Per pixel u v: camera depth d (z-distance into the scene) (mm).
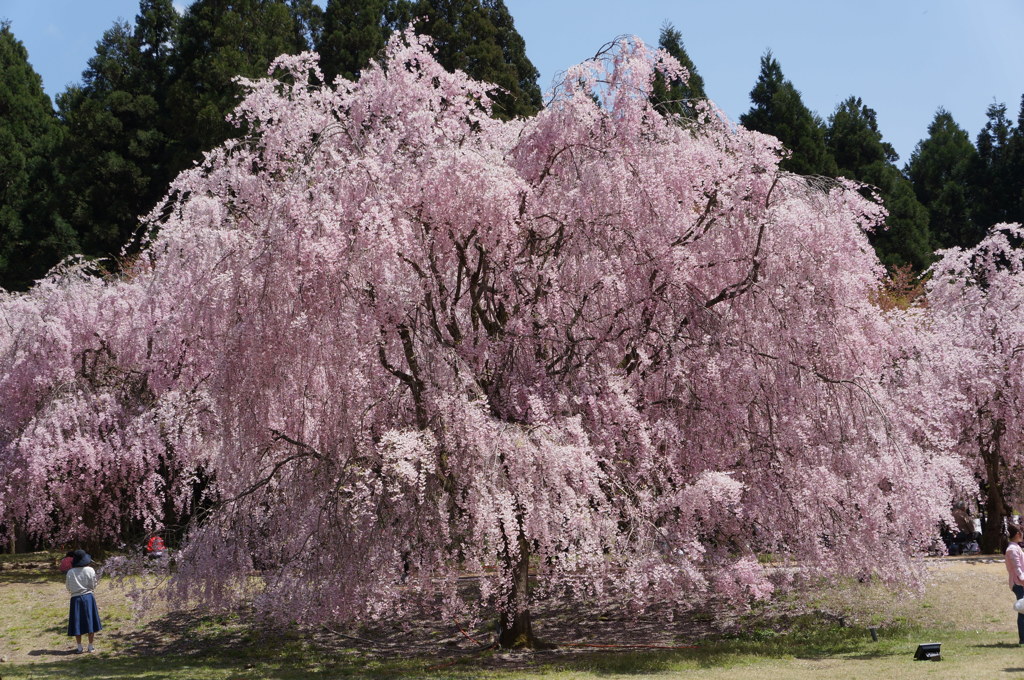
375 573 11562
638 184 12531
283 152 13070
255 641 14750
